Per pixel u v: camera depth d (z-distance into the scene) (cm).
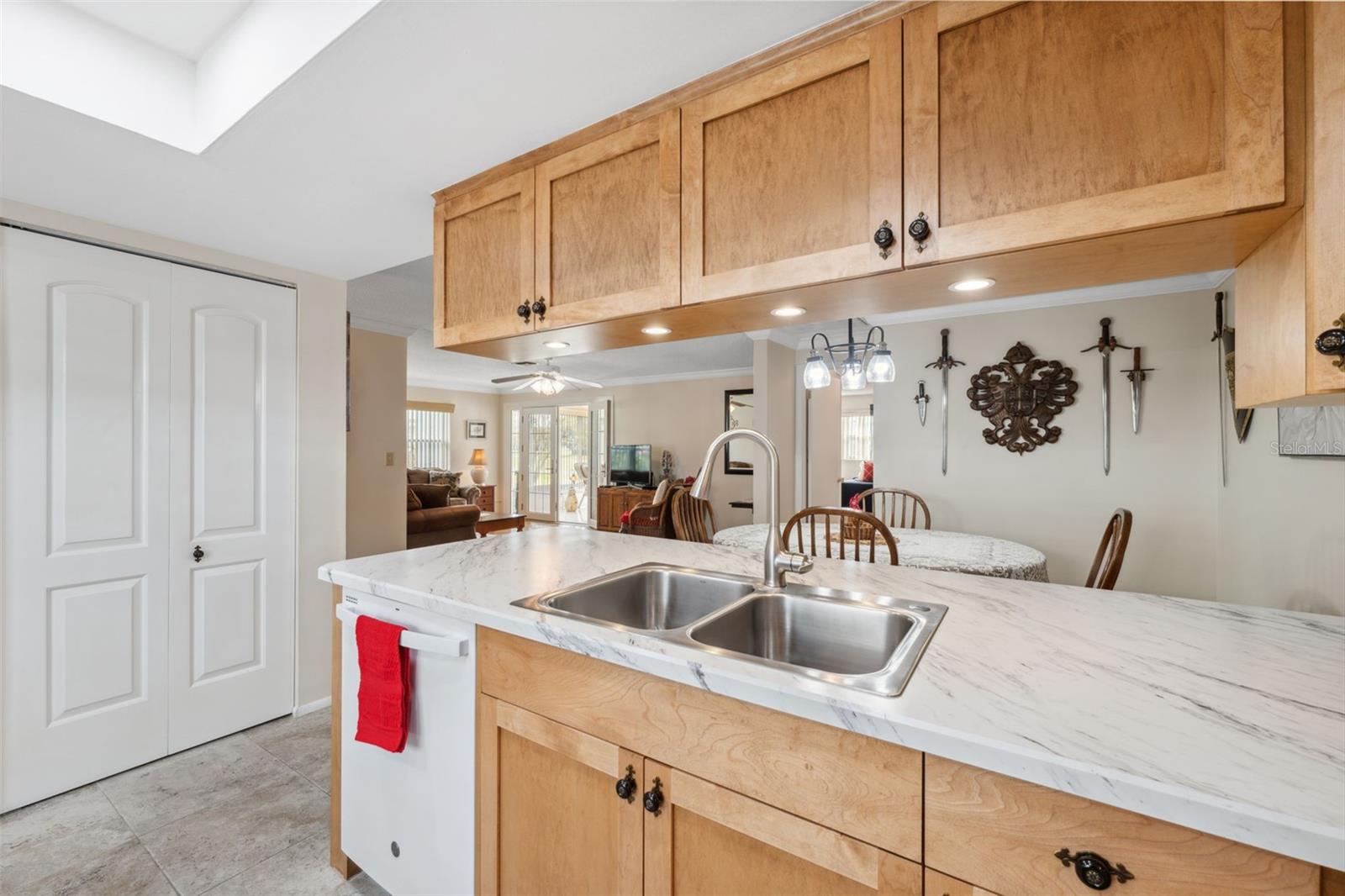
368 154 158
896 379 390
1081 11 93
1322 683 87
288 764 222
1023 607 128
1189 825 61
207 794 202
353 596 164
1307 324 80
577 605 145
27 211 188
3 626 187
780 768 88
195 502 229
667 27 112
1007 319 356
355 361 454
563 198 154
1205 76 85
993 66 100
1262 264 94
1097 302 333
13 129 143
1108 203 91
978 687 86
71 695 200
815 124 117
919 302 131
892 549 216
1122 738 71
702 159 130
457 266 179
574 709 113
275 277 252
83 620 203
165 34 146
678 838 100
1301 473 214
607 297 146
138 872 166
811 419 568
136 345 213
